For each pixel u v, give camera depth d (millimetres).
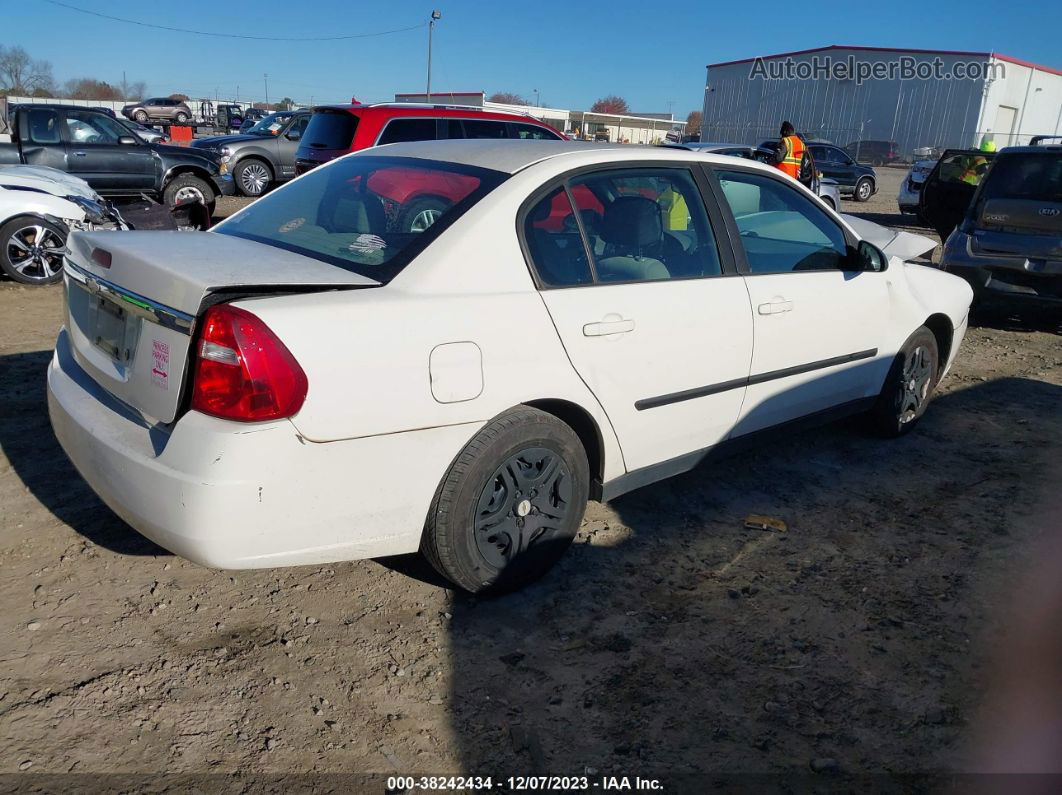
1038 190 7934
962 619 3240
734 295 3699
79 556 3377
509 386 2961
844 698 2777
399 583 3340
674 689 2795
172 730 2504
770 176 4098
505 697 2727
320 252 3082
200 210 7133
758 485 4402
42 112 12469
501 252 3006
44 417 4758
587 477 3324
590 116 46812
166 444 2568
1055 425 5496
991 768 2490
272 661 2834
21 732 2451
